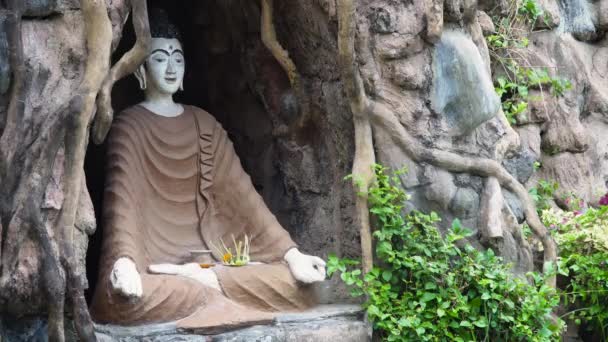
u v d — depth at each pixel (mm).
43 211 4715
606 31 7703
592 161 7352
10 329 4715
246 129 6699
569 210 7086
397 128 5695
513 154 6246
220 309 5309
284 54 6051
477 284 5707
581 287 6387
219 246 5930
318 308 5746
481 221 5887
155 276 5363
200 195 5973
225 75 6715
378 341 5676
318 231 6199
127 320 5207
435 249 5684
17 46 4648
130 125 5797
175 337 5137
